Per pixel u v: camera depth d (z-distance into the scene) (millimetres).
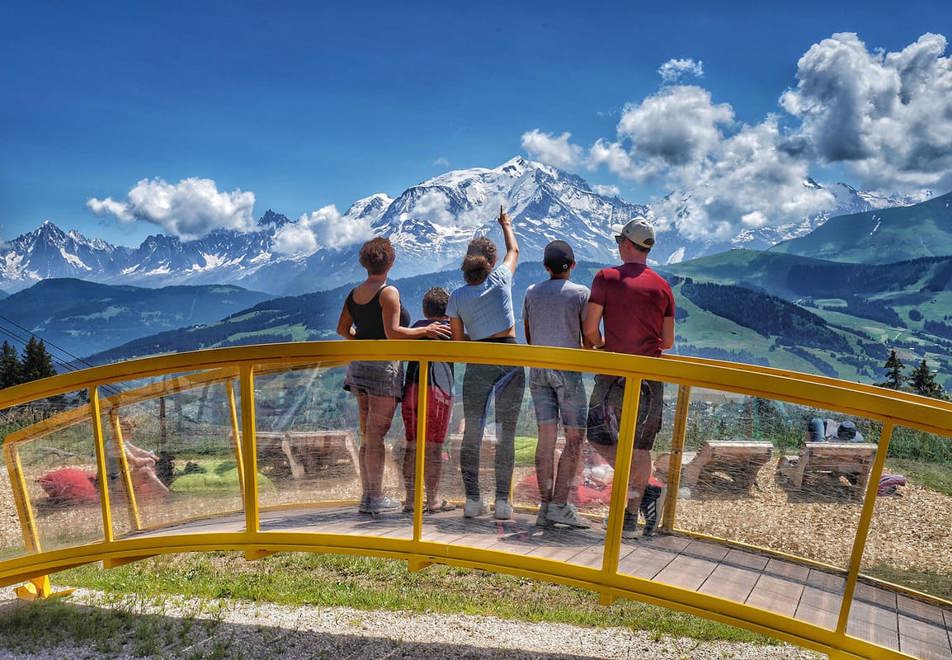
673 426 4742
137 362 6215
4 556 6758
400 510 5598
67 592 7715
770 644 6500
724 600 4516
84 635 6383
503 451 5254
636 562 4809
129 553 6336
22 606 7328
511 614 7051
